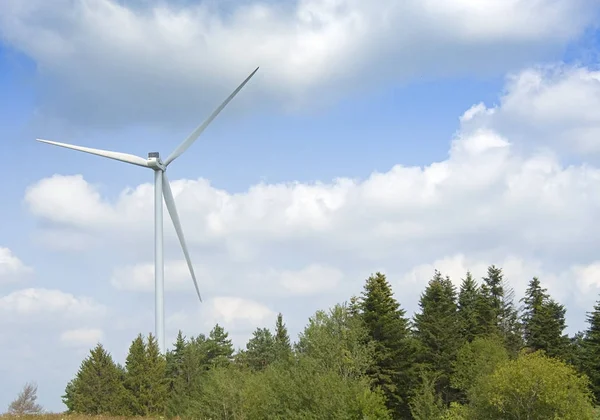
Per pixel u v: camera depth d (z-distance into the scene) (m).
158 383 64.31
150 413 62.97
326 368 50.38
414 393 62.44
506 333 81.75
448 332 70.38
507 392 44.22
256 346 100.44
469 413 47.19
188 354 73.50
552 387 43.28
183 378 70.75
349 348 55.62
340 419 38.91
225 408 45.91
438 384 67.56
